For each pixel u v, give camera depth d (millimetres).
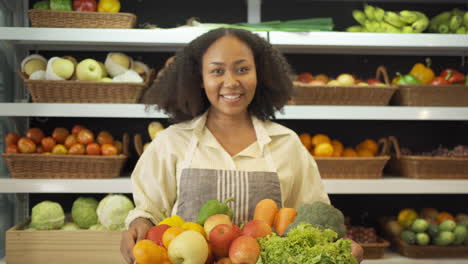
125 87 2119
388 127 2615
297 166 1229
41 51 2465
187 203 1110
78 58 2496
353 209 2604
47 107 2094
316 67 2582
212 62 1052
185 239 746
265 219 928
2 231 2295
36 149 2172
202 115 1210
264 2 2535
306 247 736
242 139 1197
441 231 2209
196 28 2129
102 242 2068
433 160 2197
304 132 2598
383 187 2180
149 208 1158
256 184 1120
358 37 2160
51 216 2096
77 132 2221
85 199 2207
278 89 1264
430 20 2588
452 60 2609
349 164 2195
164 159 1194
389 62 2596
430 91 2209
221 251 788
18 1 2391
